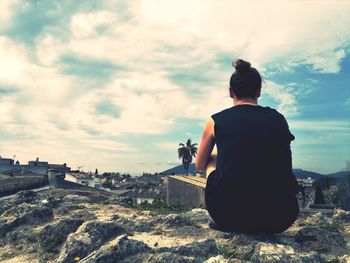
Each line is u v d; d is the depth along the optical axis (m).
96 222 2.62
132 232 2.78
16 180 19.61
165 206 10.43
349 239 2.58
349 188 25.70
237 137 1.58
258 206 1.58
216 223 1.73
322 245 2.18
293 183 1.62
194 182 19.55
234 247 1.94
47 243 2.85
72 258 2.39
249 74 1.67
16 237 3.13
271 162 1.56
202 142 1.71
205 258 1.99
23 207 3.80
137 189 37.41
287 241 1.98
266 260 1.73
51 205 4.83
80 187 21.66
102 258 1.95
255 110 1.64
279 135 1.59
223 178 1.57
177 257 1.90
